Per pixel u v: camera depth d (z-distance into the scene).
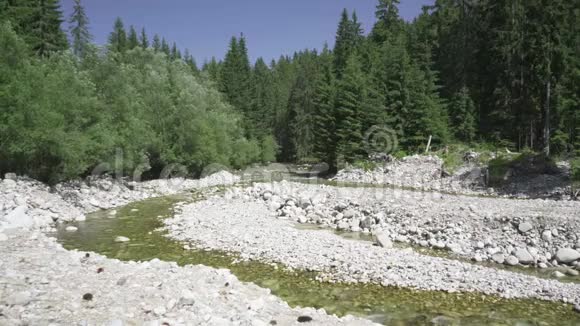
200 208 23.38
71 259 9.94
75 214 20.30
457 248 15.04
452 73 55.66
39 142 20.91
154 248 14.56
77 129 23.61
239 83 74.62
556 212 17.36
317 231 17.73
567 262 13.60
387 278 11.33
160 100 35.47
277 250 13.93
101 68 28.88
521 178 30.31
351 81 47.53
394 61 49.12
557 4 38.09
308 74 80.38
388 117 45.88
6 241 12.05
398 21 74.75
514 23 41.97
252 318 7.13
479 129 47.12
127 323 6.07
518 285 10.97
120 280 8.04
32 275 7.71
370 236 17.12
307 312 8.30
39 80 21.31
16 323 5.30
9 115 20.00
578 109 37.09
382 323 8.79
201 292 8.23
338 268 12.16
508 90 43.09
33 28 41.78
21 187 20.52
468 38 52.12
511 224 16.14
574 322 8.98
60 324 5.57
